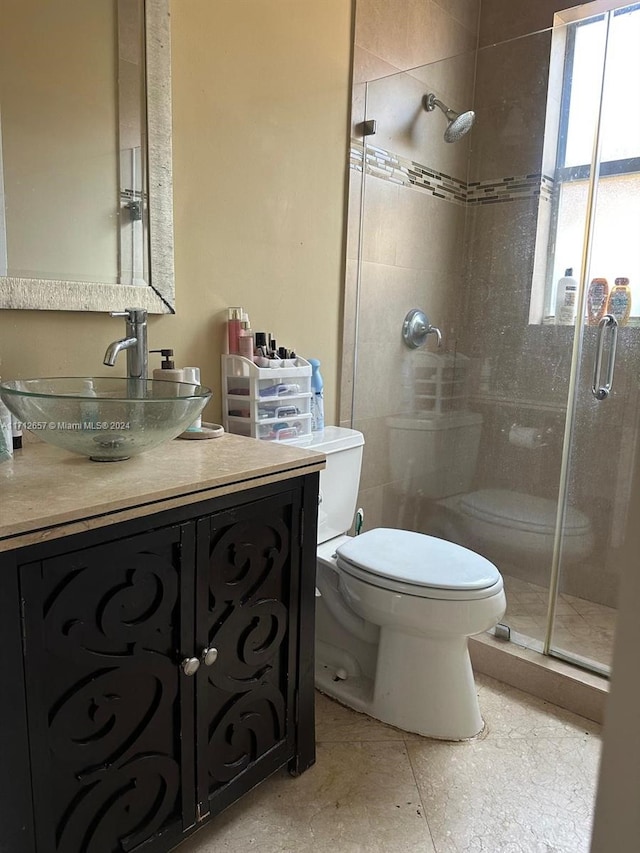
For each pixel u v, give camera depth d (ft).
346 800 4.45
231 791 4.00
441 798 4.51
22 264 4.01
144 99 4.50
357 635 5.64
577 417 7.35
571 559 7.55
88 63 4.20
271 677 4.21
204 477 3.49
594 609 7.23
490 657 6.17
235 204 5.29
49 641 2.87
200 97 4.89
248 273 5.50
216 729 3.83
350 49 6.19
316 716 5.42
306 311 6.17
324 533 5.81
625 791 1.70
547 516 7.55
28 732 2.85
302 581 4.32
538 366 7.61
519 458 7.79
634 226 6.83
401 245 7.22
